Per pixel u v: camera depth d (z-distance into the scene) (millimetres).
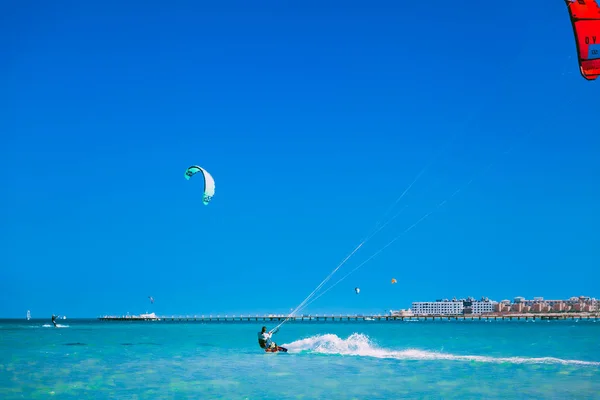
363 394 17297
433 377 21156
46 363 26781
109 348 37875
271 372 22984
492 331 76375
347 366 25172
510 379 20516
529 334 63281
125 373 22625
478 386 18828
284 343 44781
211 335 63906
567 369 23609
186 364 26328
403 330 84125
